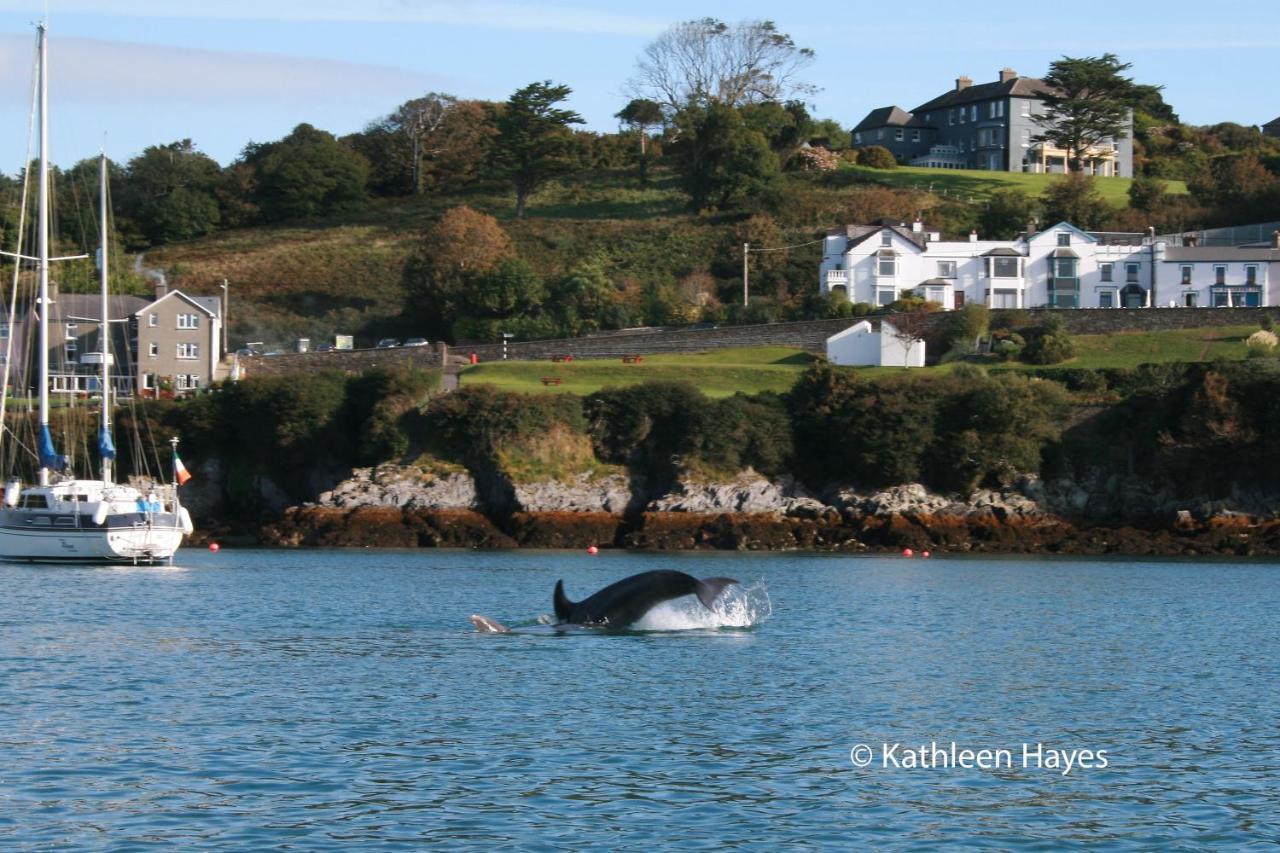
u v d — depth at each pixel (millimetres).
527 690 136750
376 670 147625
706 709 129125
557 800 99125
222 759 109000
